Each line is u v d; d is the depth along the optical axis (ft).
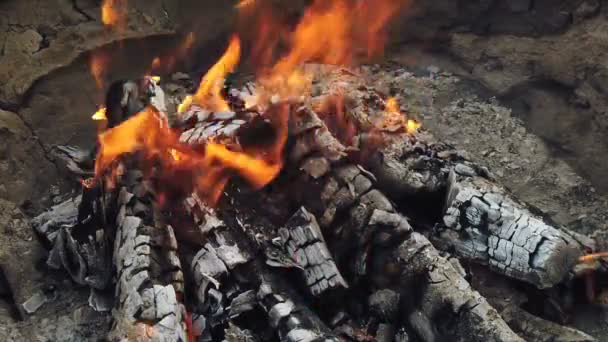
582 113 4.39
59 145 4.24
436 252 3.41
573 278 3.53
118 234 3.46
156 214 3.51
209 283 3.38
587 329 3.58
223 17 4.77
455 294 3.27
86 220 3.65
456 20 4.83
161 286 3.25
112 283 3.53
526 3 4.58
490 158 4.39
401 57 4.99
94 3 4.48
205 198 3.60
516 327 3.51
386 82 4.82
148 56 4.61
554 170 4.33
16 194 3.99
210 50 4.81
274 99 3.60
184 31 4.68
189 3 4.67
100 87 4.45
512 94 4.66
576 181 4.27
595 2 4.39
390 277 3.42
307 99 3.98
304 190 3.52
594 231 4.04
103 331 3.47
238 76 4.83
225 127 3.67
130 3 4.55
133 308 3.20
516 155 4.40
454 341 3.25
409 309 3.38
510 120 4.57
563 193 4.22
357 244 3.45
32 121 4.20
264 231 3.53
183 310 3.29
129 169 3.62
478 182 3.77
